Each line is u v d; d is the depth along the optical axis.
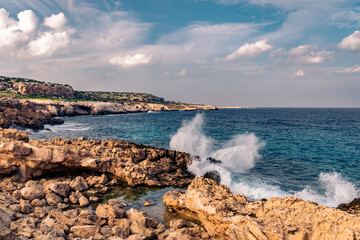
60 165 21.17
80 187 19.05
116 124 85.69
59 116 120.38
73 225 12.60
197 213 14.41
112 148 27.75
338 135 59.50
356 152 38.06
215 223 12.88
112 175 22.44
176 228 13.41
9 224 11.45
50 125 72.88
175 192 17.11
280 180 23.78
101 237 11.45
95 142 30.42
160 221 14.98
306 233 9.99
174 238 11.66
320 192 20.69
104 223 13.55
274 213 11.66
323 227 10.04
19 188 17.72
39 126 63.25
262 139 52.22
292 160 32.28
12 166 19.20
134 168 21.75
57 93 176.12
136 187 20.88
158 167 24.39
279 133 63.81
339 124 93.81
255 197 19.70
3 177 19.19
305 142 48.06
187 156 27.47
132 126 78.12
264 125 89.50
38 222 12.71
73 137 52.31
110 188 20.30
